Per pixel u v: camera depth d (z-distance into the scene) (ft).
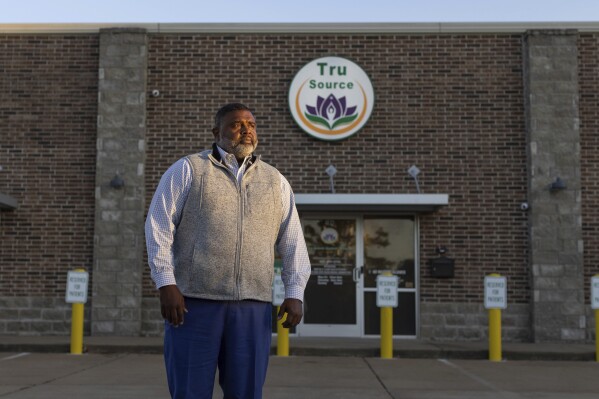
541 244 42.24
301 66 44.11
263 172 11.87
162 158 43.88
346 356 37.06
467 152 43.42
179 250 11.30
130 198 43.19
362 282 43.75
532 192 42.52
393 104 43.83
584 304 42.01
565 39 43.37
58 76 44.50
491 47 43.98
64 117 44.21
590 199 42.88
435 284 42.75
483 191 43.19
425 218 43.24
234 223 11.29
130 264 42.83
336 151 43.60
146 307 42.98
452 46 44.09
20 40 44.68
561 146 42.73
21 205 43.73
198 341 11.03
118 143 43.50
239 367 11.21
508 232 42.91
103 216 43.09
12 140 44.09
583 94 43.50
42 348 37.78
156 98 44.24
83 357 35.55
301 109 43.68
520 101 43.65
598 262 42.45
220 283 11.14
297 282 11.89
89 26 44.45
